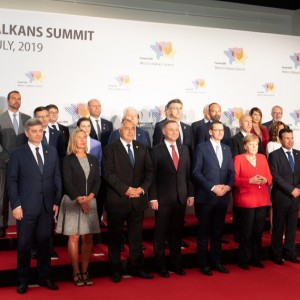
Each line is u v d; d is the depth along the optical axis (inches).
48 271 175.8
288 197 209.6
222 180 197.0
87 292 172.6
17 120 227.1
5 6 266.5
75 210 177.3
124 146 186.2
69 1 278.2
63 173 176.6
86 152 191.9
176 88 273.6
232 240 235.6
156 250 192.9
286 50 295.9
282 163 210.4
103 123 242.1
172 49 271.9
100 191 220.7
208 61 279.3
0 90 242.5
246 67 287.4
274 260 213.6
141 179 186.9
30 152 170.6
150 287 179.2
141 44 266.1
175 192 190.5
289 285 183.9
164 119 255.8
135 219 187.2
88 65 256.8
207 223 197.0
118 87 262.5
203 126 238.4
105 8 285.7
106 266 193.0
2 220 215.2
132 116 222.4
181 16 302.5
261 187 204.2
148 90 268.2
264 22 323.9
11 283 179.6
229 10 314.0
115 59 261.4
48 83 250.5
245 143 205.6
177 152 195.2
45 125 213.2
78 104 255.9
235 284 184.2
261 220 204.7
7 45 243.3
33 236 170.7
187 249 216.4
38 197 169.2
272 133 237.9
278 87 294.8
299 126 300.4
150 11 295.3
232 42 283.7
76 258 179.5
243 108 287.4
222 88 282.7
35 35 247.6
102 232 223.8
